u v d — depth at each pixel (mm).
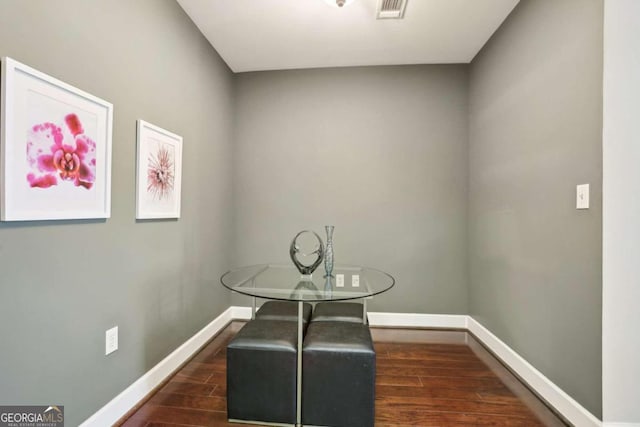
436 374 2082
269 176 3115
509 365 2174
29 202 1113
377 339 2682
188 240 2271
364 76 3010
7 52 1046
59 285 1254
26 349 1133
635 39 1386
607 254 1399
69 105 1264
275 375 1536
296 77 3070
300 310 1551
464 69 2928
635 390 1400
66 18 1259
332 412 1524
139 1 1704
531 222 1949
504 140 2270
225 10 2158
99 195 1421
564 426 1574
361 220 3029
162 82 1925
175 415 1626
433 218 2967
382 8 2117
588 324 1490
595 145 1444
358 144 3023
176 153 2064
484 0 2055
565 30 1640
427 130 2965
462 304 2949
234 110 3129
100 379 1462
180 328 2168
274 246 3113
